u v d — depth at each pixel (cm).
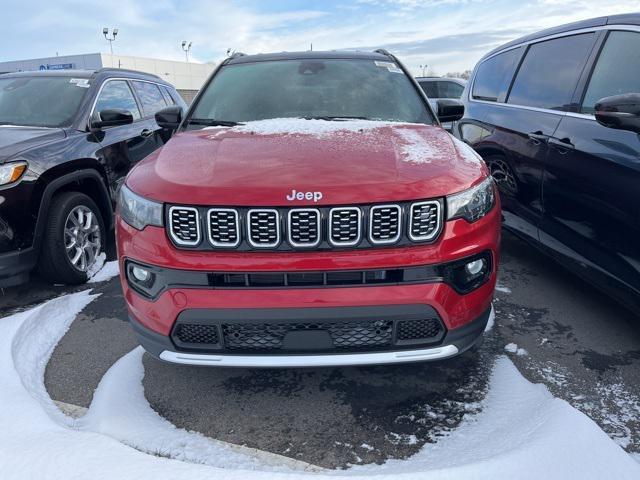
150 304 198
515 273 366
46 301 336
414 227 188
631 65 263
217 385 234
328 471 177
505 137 362
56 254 339
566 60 323
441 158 216
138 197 204
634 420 203
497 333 278
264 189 187
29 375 242
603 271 260
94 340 282
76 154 369
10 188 305
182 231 191
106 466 167
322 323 186
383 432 199
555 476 158
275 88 315
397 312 186
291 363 191
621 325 286
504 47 430
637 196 230
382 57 358
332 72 329
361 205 185
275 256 185
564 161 287
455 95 1130
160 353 201
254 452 187
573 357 253
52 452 175
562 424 182
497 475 159
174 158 226
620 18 285
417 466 177
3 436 184
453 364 247
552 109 318
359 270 185
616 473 159
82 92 435
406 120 290
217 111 303
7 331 270
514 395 218
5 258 304
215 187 191
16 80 459
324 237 186
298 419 209
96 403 218
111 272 386
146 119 516
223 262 186
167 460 171
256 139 240
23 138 349
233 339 193
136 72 550
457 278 195
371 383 233
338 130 254
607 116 234
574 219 281
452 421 204
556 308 308
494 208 215
